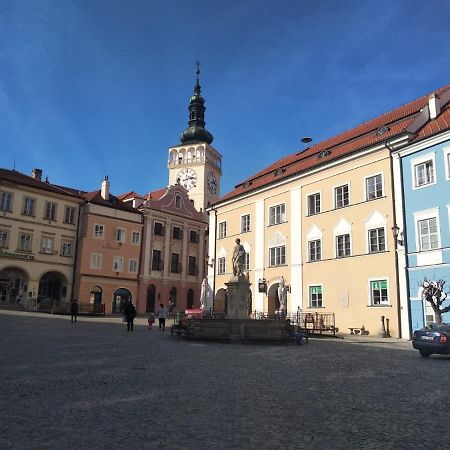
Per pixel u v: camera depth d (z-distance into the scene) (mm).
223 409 7777
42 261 50500
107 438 6027
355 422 7156
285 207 39219
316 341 23984
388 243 29906
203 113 86438
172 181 81312
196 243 66875
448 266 26125
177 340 21062
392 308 29047
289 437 6289
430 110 30641
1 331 22156
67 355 14383
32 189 50406
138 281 58656
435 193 27391
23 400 8039
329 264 34188
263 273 40500
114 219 56969
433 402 8727
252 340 20891
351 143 35625
